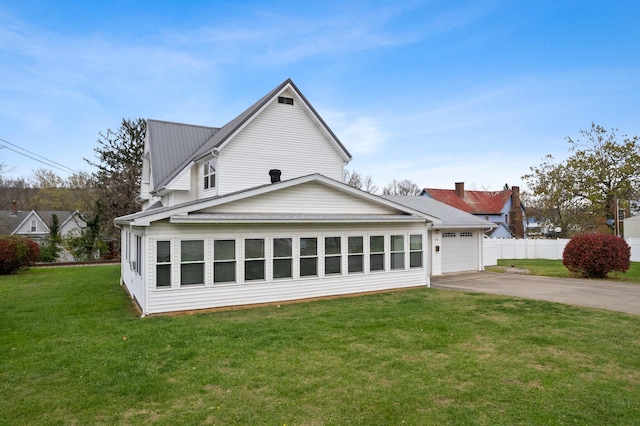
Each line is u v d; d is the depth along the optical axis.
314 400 5.35
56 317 10.23
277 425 4.71
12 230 42.47
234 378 6.09
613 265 17.25
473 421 4.79
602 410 5.04
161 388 5.74
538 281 17.12
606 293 13.78
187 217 10.52
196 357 7.03
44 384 5.90
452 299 12.61
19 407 5.18
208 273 11.20
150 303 10.43
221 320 9.84
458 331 8.67
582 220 32.31
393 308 11.18
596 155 31.02
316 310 11.02
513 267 22.48
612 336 8.26
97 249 29.36
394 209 15.04
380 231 14.44
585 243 17.88
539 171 33.75
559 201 32.81
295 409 5.10
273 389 5.70
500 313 10.47
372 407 5.14
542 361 6.78
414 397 5.42
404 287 14.98
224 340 8.03
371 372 6.31
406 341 7.93
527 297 13.02
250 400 5.36
